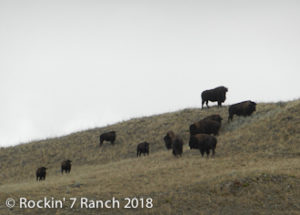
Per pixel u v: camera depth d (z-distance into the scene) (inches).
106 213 533.6
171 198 568.1
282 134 1024.9
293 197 550.0
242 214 502.6
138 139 1561.3
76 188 701.3
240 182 603.8
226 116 1493.6
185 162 894.4
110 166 1130.7
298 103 1263.5
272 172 641.6
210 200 554.3
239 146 1007.6
